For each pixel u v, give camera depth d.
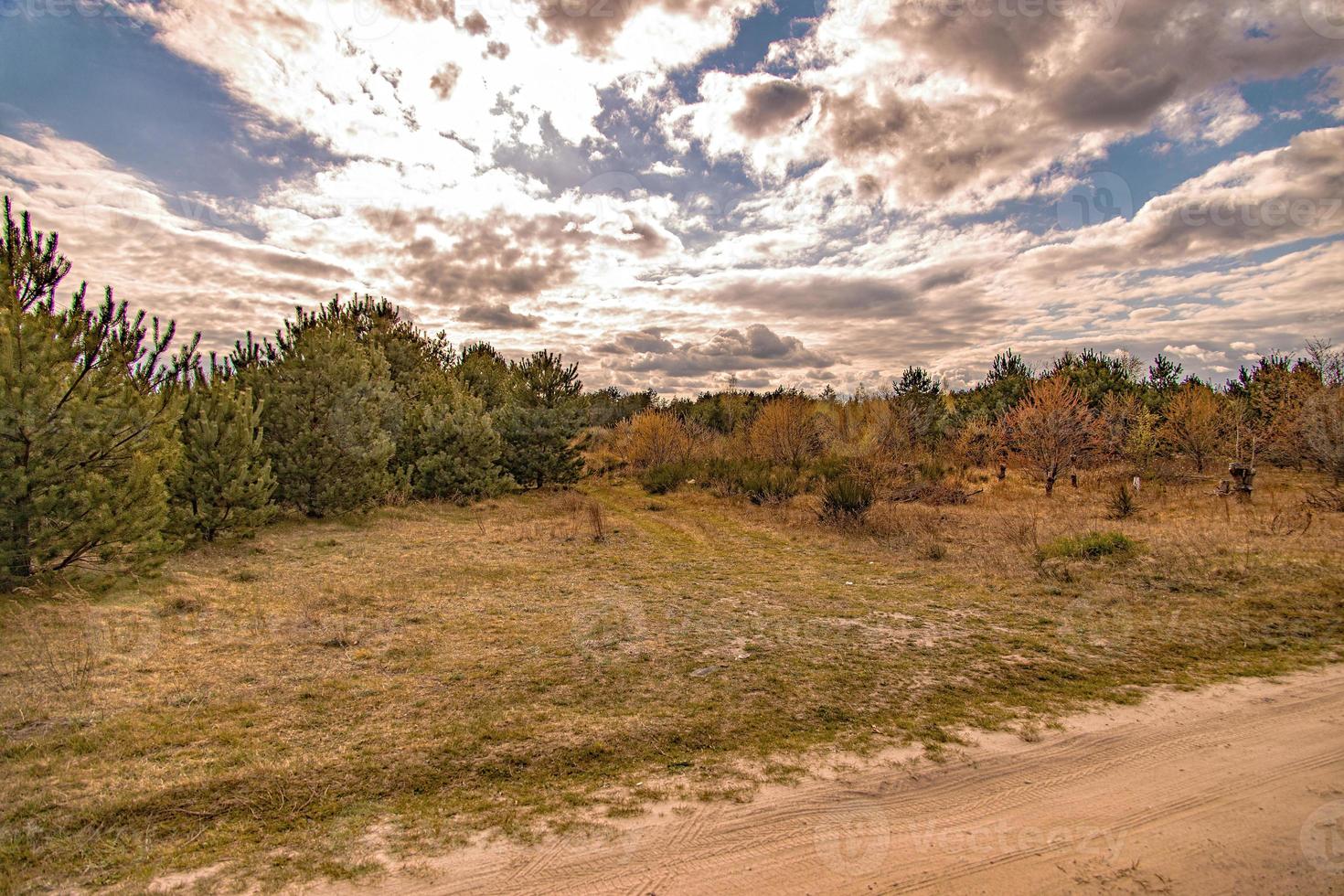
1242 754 3.82
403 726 4.18
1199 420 19.52
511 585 8.14
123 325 8.24
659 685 4.92
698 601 7.48
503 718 4.32
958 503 16.69
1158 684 4.98
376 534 11.57
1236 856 2.85
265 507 10.48
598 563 9.66
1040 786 3.50
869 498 13.45
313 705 4.48
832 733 4.14
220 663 5.23
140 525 7.21
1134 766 3.70
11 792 3.31
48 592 6.63
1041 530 11.80
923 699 4.70
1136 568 8.68
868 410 25.55
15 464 6.42
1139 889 2.64
